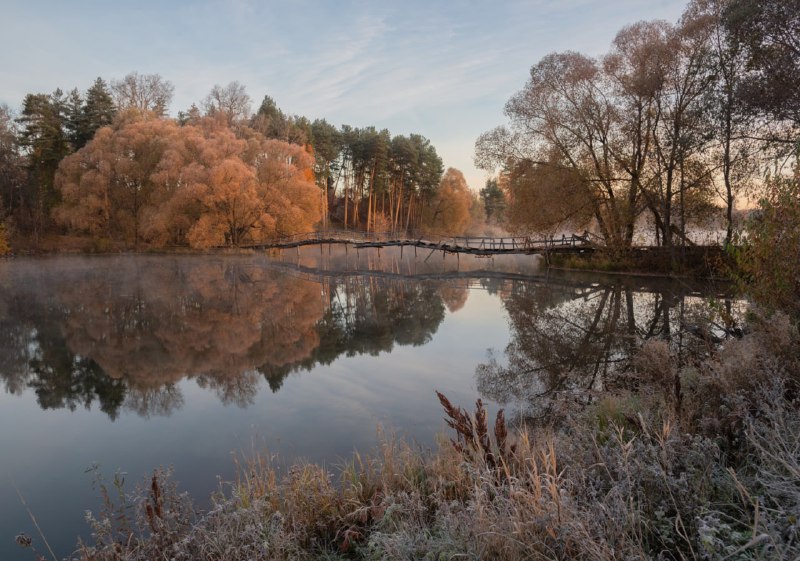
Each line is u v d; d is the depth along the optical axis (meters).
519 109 29.75
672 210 26.28
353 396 8.50
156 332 15.20
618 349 11.28
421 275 33.16
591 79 27.27
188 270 35.31
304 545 3.59
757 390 3.68
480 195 109.62
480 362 10.73
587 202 28.50
